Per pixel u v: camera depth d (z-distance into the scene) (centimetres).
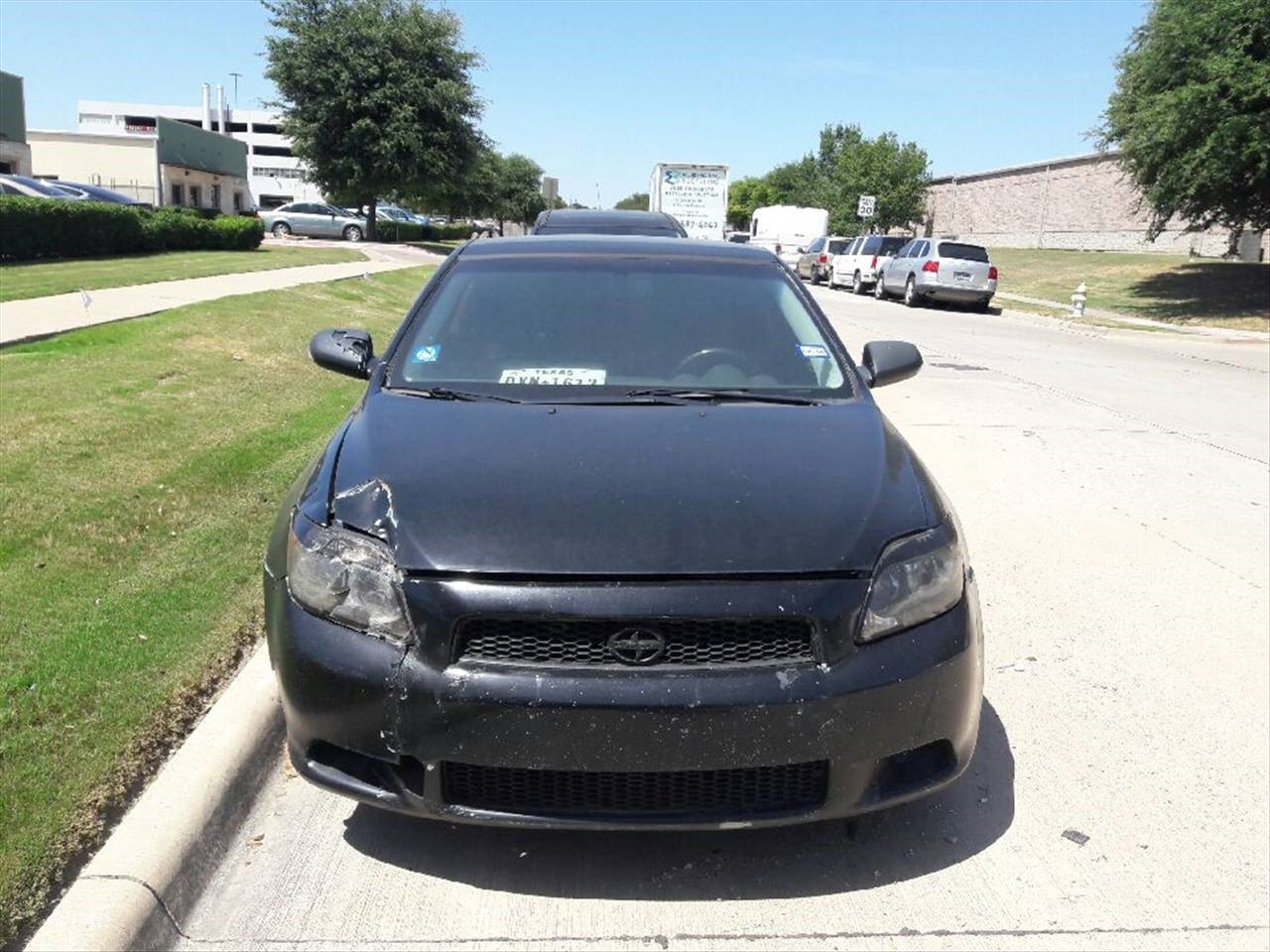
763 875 311
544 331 421
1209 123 2131
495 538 286
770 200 8888
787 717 274
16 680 365
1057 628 500
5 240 1752
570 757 272
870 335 1738
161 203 5038
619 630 274
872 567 289
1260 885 313
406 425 351
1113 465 817
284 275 1748
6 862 280
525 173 8800
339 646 285
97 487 561
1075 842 332
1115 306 2514
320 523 305
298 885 303
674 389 391
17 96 3997
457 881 306
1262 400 1173
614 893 302
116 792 316
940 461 812
